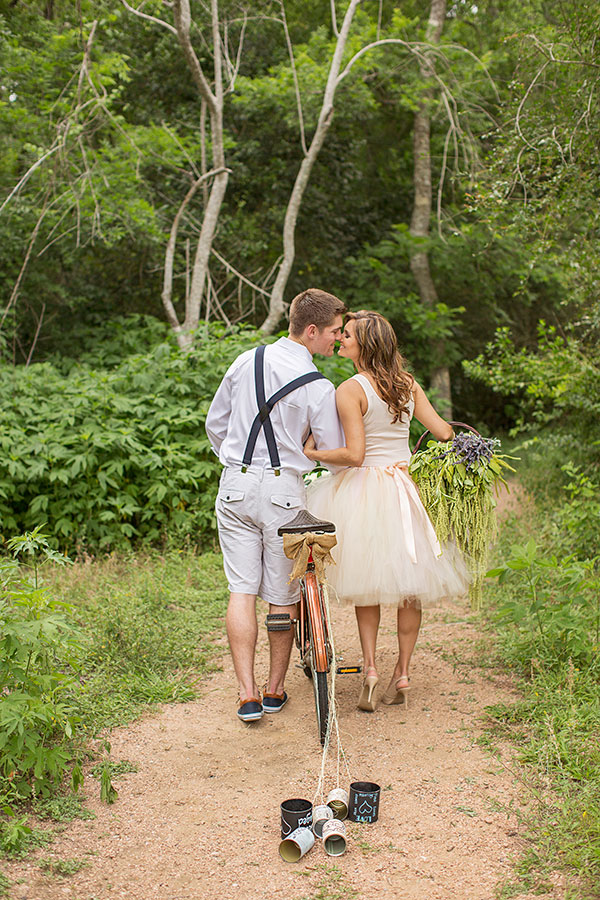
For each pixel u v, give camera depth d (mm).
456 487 3736
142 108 13312
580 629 4055
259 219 13727
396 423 3850
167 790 3113
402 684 3836
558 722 3422
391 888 2488
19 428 6934
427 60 10953
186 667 4375
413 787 3096
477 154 10914
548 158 6496
